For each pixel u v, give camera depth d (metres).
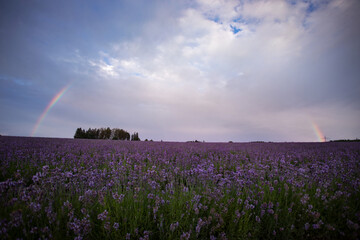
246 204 2.98
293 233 2.61
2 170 4.61
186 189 3.39
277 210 2.89
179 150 9.73
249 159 8.08
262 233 2.64
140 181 3.79
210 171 4.45
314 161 6.79
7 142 10.39
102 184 3.66
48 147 9.02
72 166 5.54
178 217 2.72
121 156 6.90
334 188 3.75
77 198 3.07
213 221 2.70
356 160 6.50
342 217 2.76
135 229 2.40
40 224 2.47
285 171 4.85
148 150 9.33
